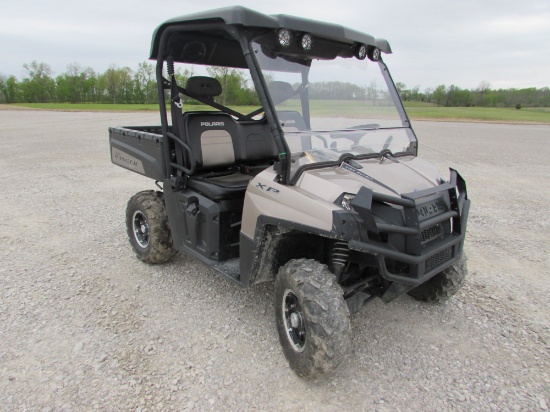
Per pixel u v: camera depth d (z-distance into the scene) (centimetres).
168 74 363
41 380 270
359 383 272
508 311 357
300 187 274
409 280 256
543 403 254
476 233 547
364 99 348
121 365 286
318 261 298
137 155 422
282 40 276
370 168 291
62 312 350
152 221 418
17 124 2228
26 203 668
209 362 291
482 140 1650
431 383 272
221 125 406
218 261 347
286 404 254
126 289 392
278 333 294
